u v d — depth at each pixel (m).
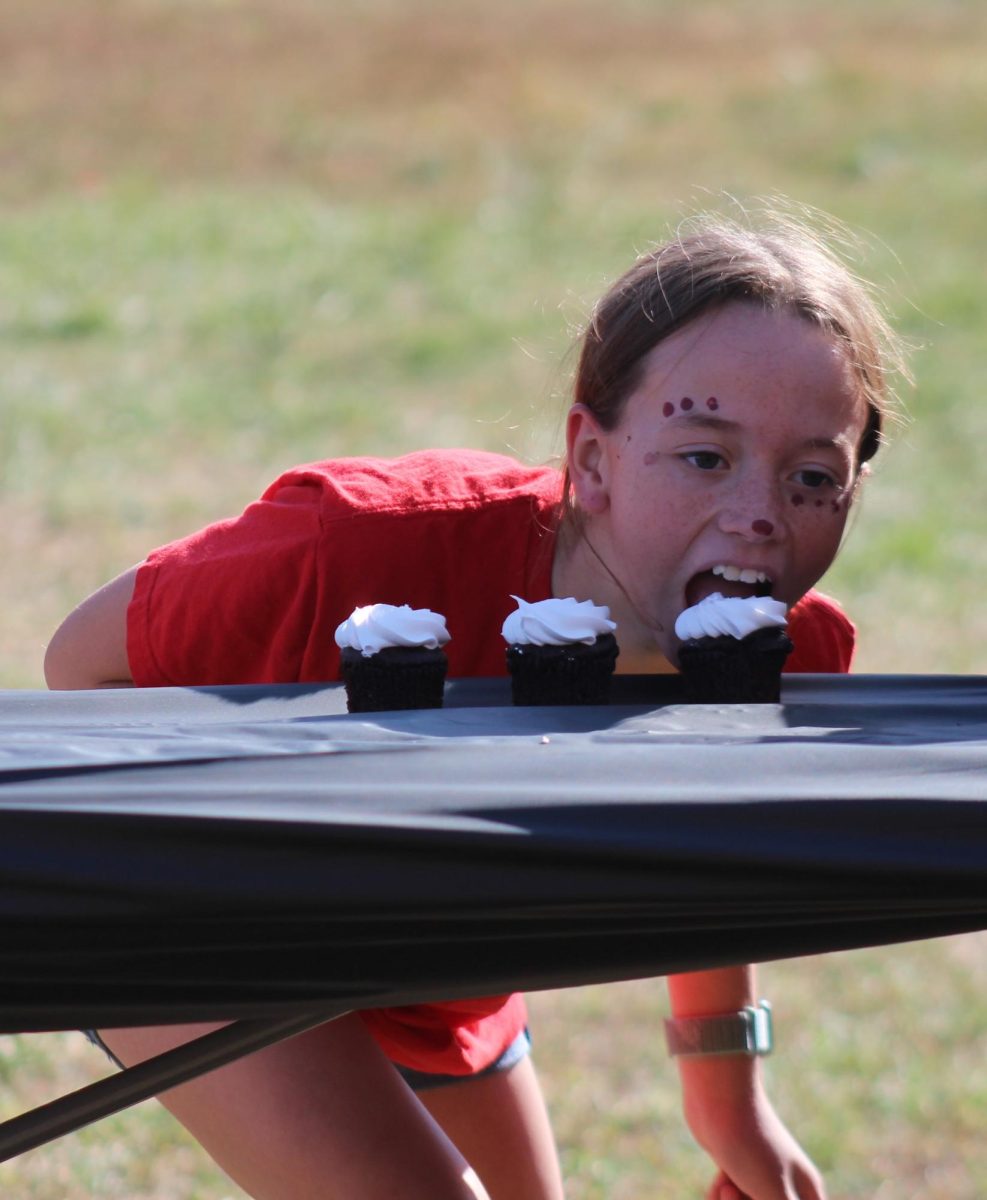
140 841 4.38
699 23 70.88
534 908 4.53
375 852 4.42
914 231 45.69
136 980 4.64
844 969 15.79
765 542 6.56
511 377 36.03
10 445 30.70
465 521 7.31
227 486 29.45
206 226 46.16
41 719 5.81
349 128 55.72
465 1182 6.30
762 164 52.28
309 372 36.19
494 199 49.25
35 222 46.12
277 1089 6.27
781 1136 8.28
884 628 23.78
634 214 47.34
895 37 68.31
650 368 6.69
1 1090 12.91
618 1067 13.89
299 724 5.46
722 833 4.52
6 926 4.39
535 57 64.81
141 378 35.12
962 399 34.44
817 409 6.58
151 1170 11.87
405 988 4.83
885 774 4.84
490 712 5.71
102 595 7.62
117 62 62.34
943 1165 12.66
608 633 6.25
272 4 71.31
